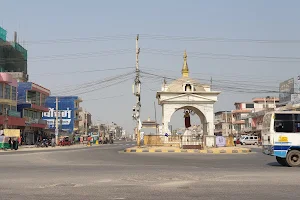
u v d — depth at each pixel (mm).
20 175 14828
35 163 22047
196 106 47719
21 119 63562
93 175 14750
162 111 48656
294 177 14156
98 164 21141
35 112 75875
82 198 9406
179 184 12055
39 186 11609
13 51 75375
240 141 71625
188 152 37000
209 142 45438
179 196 9688
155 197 9539
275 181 12836
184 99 47500
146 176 14375
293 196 9711
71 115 96500
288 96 71688
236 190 10727
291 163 20266
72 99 97000
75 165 20312
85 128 115812
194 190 10742
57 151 39469
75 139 90375
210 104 47844
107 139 91500
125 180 13125
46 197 9562
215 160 25344
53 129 86062
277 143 20578
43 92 77688
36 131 75188
